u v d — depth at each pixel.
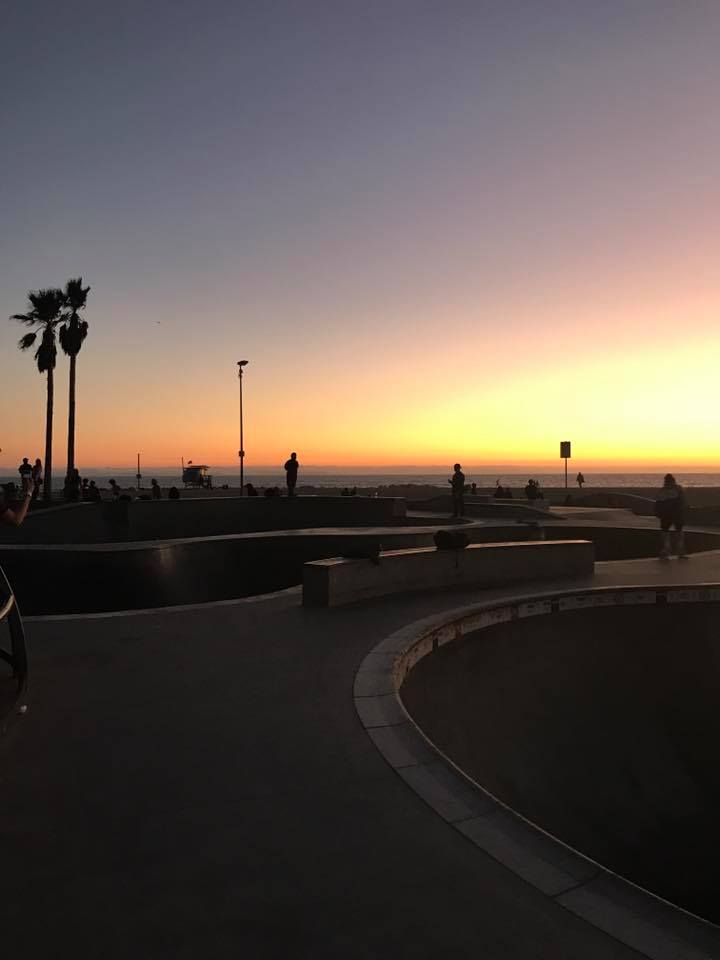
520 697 8.70
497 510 24.61
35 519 21.77
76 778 3.97
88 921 2.65
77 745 4.46
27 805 3.63
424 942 2.54
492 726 7.99
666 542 14.67
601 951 2.49
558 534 19.61
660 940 2.56
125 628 7.76
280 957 2.44
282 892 2.86
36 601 12.68
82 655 6.62
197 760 4.25
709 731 9.77
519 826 3.45
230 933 2.58
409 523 22.64
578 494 38.88
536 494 31.88
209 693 5.55
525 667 8.98
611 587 9.95
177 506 25.59
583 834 7.14
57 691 5.54
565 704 9.04
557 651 9.37
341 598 9.19
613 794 8.18
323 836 3.34
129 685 5.73
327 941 2.54
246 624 8.01
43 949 2.48
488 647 8.59
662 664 9.99
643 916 2.71
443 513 26.39
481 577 11.15
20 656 5.19
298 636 7.46
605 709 9.37
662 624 10.11
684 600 10.23
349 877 2.97
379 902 2.79
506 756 7.66
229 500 26.20
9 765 4.14
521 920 2.68
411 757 4.30
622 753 8.87
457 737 7.28
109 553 12.78
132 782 3.93
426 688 7.23
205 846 3.23
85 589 12.72
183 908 2.74
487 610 8.59
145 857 3.13
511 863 3.09
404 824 3.46
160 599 13.13
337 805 3.67
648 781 8.67
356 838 3.32
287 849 3.21
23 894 2.82
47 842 3.25
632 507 31.23
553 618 9.43
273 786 3.89
